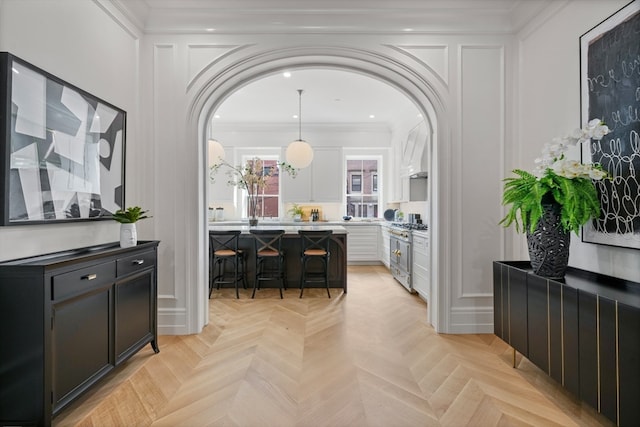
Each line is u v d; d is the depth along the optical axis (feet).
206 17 10.12
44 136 6.22
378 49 10.28
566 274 7.17
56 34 6.72
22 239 5.86
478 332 10.24
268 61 10.55
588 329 5.53
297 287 15.99
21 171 5.71
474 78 10.28
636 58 6.20
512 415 6.15
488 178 10.29
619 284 6.18
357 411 6.27
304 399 6.66
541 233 6.95
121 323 7.33
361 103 18.39
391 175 23.11
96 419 6.04
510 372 7.77
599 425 5.85
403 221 21.40
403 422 5.95
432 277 10.78
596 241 7.18
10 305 5.26
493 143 10.29
